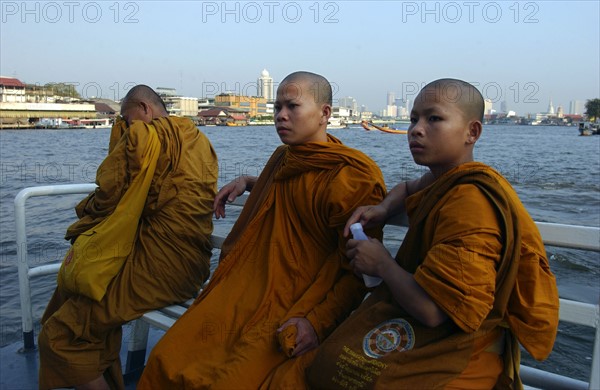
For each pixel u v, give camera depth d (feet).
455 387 5.30
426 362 5.25
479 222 5.16
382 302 5.75
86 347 8.14
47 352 8.09
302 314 6.79
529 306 5.36
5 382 9.58
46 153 97.25
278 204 7.48
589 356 14.75
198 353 7.00
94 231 8.37
